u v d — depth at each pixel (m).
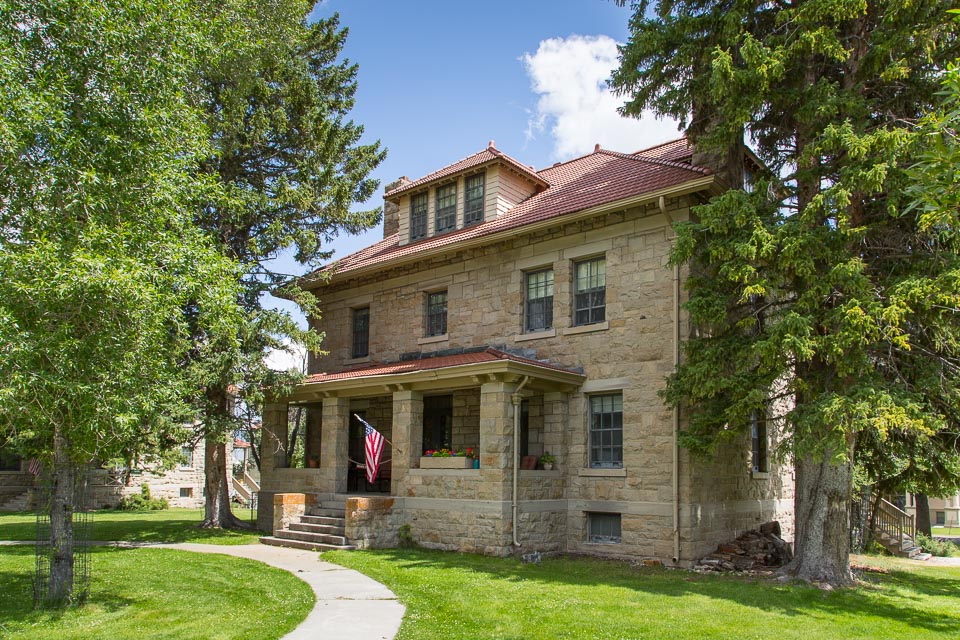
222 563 13.38
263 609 9.61
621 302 15.89
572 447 16.27
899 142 10.16
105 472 31.70
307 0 23.69
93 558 14.04
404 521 16.30
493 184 19.67
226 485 20.80
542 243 17.53
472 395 18.44
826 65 13.12
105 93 10.03
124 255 9.15
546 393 16.62
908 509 36.00
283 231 19.55
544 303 17.56
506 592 10.66
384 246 23.78
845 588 11.66
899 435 12.85
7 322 8.05
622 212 16.08
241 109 19.02
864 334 10.33
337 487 18.03
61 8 9.62
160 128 10.32
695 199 15.05
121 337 9.02
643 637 8.30
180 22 11.02
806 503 12.68
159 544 16.58
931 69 12.20
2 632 8.40
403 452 16.64
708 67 13.52
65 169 9.23
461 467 15.40
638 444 15.12
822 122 11.96
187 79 11.90
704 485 14.71
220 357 17.19
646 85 14.55
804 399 12.45
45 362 8.70
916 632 8.89
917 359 11.55
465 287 19.08
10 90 8.94
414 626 8.66
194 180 11.55
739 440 16.36
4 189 9.47
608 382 15.83
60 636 8.23
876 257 12.23
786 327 10.73
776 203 12.39
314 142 20.75
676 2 14.02
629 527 14.98
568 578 12.07
